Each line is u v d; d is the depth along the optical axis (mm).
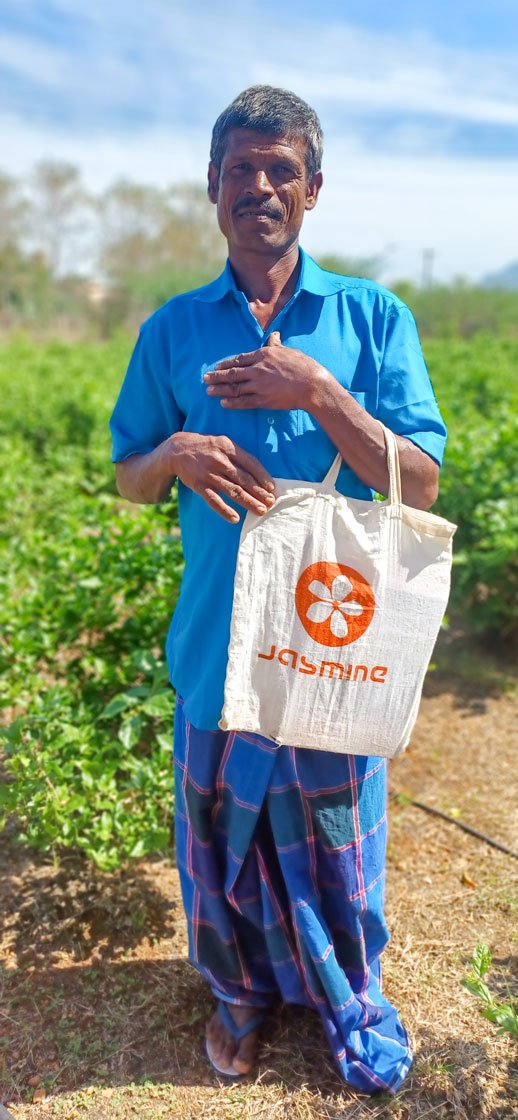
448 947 2471
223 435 1735
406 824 3088
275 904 1986
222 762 1896
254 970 2164
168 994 2348
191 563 1877
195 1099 2043
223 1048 2143
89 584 3412
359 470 1663
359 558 1647
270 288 1773
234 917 2102
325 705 1714
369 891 1996
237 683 1693
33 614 3547
